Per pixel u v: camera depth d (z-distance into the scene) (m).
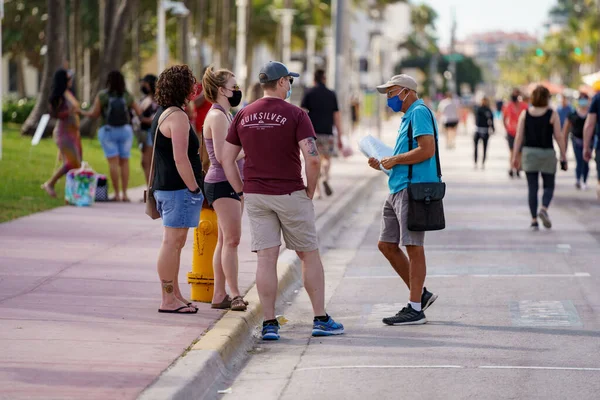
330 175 49.28
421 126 16.31
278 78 15.51
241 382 13.53
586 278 21.25
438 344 15.34
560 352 14.77
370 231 30.61
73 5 92.44
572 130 42.59
